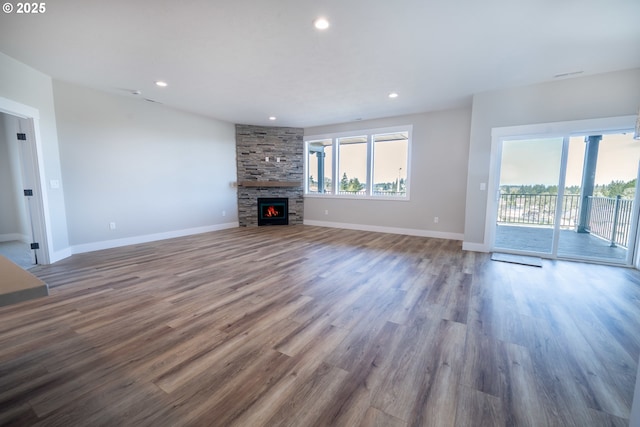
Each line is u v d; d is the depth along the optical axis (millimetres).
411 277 3316
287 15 2314
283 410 1374
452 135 5410
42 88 3668
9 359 1756
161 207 5395
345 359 1786
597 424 1303
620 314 2410
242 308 2492
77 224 4266
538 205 4340
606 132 3703
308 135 7297
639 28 2490
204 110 5559
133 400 1432
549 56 3068
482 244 4527
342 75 3637
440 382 1581
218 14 2299
